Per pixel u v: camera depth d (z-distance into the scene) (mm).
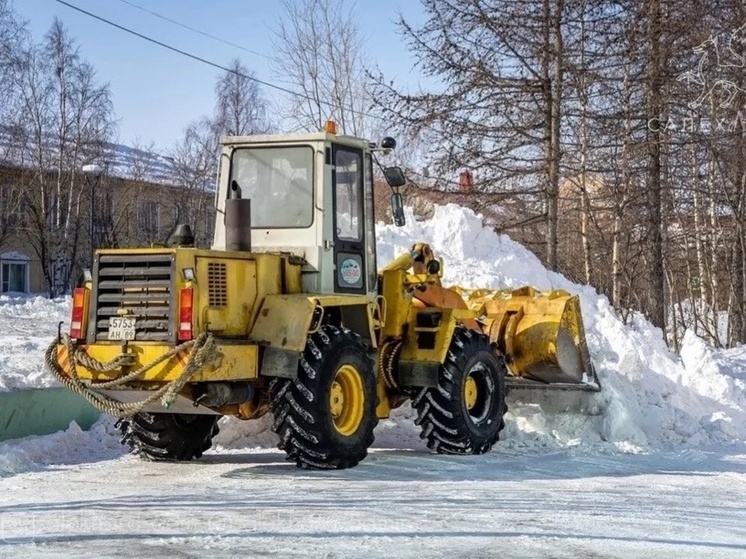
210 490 7602
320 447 8562
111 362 8094
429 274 10797
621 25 21094
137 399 8273
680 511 7270
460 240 17875
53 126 39531
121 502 7031
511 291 12008
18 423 9703
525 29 20766
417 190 21422
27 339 14227
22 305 19578
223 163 9562
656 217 22203
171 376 7926
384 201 25219
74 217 40000
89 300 8422
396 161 24609
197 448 9578
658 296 22109
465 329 10391
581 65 21312
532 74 20906
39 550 5512
